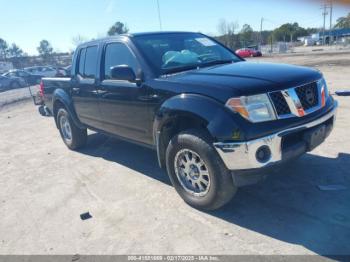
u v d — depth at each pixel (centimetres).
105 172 491
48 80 632
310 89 330
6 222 379
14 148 699
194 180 347
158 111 361
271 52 4812
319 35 7731
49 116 1066
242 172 299
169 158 359
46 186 467
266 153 294
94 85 481
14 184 490
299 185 380
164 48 425
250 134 288
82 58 523
